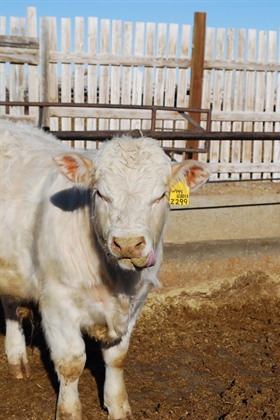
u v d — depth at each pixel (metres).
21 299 4.37
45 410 4.27
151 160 3.45
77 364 3.90
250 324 6.02
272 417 4.19
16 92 10.11
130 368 4.98
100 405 4.36
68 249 3.78
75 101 10.37
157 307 6.23
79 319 3.87
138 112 10.66
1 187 4.31
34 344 5.30
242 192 8.84
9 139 4.58
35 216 4.08
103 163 3.43
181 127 10.91
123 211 3.28
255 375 4.94
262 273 6.78
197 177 3.65
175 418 4.22
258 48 11.13
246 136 6.23
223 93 11.09
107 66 10.45
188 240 7.53
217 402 4.47
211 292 6.54
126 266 3.23
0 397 4.42
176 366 5.05
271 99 11.36
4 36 9.87
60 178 4.05
